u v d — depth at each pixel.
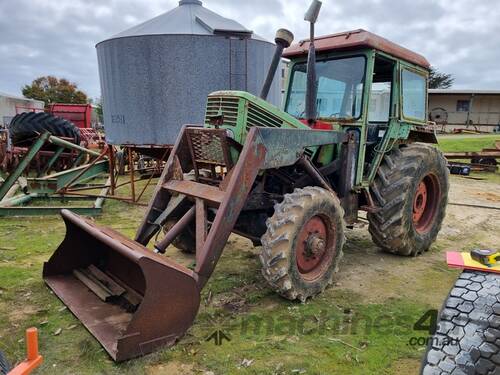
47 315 3.15
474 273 2.04
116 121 6.91
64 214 3.49
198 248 3.01
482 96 34.00
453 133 28.69
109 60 6.81
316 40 4.21
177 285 2.68
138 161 10.84
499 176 11.20
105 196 6.93
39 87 52.88
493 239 5.38
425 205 4.86
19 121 8.84
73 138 9.33
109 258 3.54
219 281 3.80
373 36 3.89
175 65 6.45
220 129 3.33
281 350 2.75
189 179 3.75
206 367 2.56
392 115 4.32
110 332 2.74
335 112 4.18
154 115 6.62
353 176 4.03
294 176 3.95
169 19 6.99
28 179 6.57
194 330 2.95
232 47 6.59
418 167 4.33
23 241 4.95
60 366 2.54
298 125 3.62
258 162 3.14
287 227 3.17
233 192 3.00
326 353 2.73
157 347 2.66
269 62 7.15
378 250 4.84
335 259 3.63
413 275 4.08
